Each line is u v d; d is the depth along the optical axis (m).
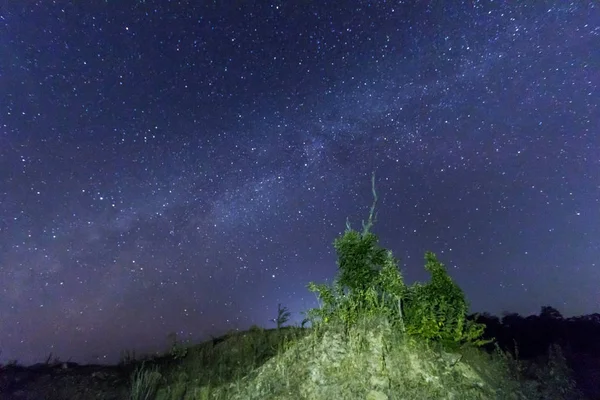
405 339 8.47
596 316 16.36
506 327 15.82
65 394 10.91
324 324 9.22
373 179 9.94
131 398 10.25
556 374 10.10
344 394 7.51
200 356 12.94
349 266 9.16
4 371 12.38
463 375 8.20
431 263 9.31
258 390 8.45
